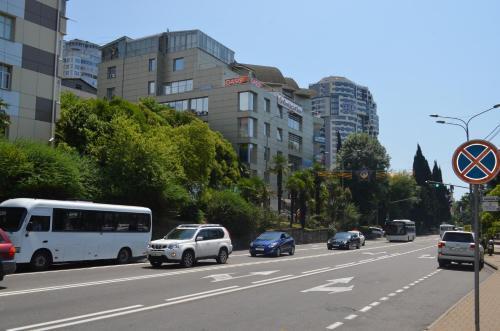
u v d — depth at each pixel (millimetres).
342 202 71250
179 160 35969
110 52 77812
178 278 16969
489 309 11523
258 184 50094
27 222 18516
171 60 72625
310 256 31547
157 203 31156
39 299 11656
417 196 103500
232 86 65812
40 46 32250
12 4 30609
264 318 10117
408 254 36031
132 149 29234
